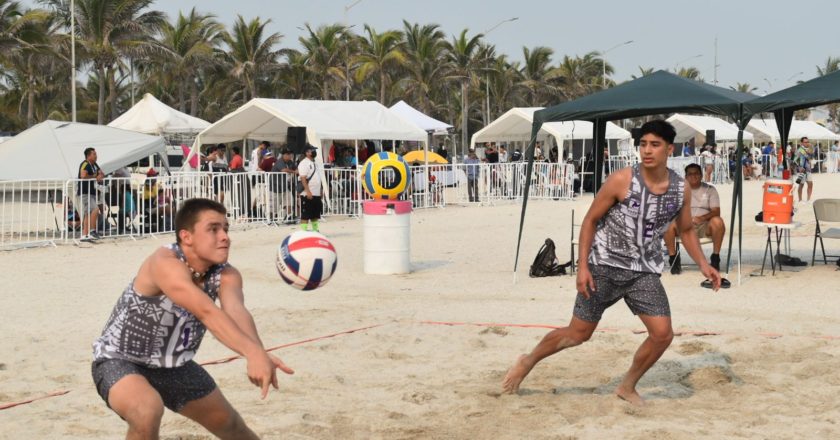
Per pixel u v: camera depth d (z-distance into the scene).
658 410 5.70
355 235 18.45
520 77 84.38
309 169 18.59
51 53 50.78
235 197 20.56
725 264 13.04
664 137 5.32
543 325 8.63
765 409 5.70
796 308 9.48
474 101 83.62
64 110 75.00
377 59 69.38
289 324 8.91
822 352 7.25
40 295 11.16
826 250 14.54
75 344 8.22
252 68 65.62
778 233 12.48
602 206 5.51
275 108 23.53
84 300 10.78
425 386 6.40
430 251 15.54
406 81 72.62
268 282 11.97
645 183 5.39
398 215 12.61
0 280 12.50
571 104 11.88
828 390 6.13
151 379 3.75
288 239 4.52
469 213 24.11
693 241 5.75
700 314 9.20
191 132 32.62
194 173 19.70
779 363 6.96
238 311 3.58
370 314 9.42
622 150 37.09
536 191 29.17
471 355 7.46
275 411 5.82
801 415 5.58
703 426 5.35
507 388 6.11
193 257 3.63
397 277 12.34
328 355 7.51
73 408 6.04
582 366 6.89
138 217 18.64
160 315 3.60
